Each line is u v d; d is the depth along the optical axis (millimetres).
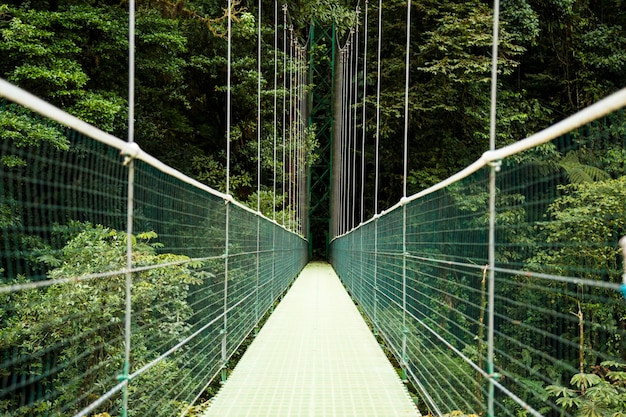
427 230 3320
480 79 11273
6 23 6953
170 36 8531
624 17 12734
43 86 6848
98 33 8070
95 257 2688
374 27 15016
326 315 6789
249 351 4668
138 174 2146
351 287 9453
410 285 3756
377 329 5445
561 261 2818
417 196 3484
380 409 3096
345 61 17125
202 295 3355
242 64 11648
